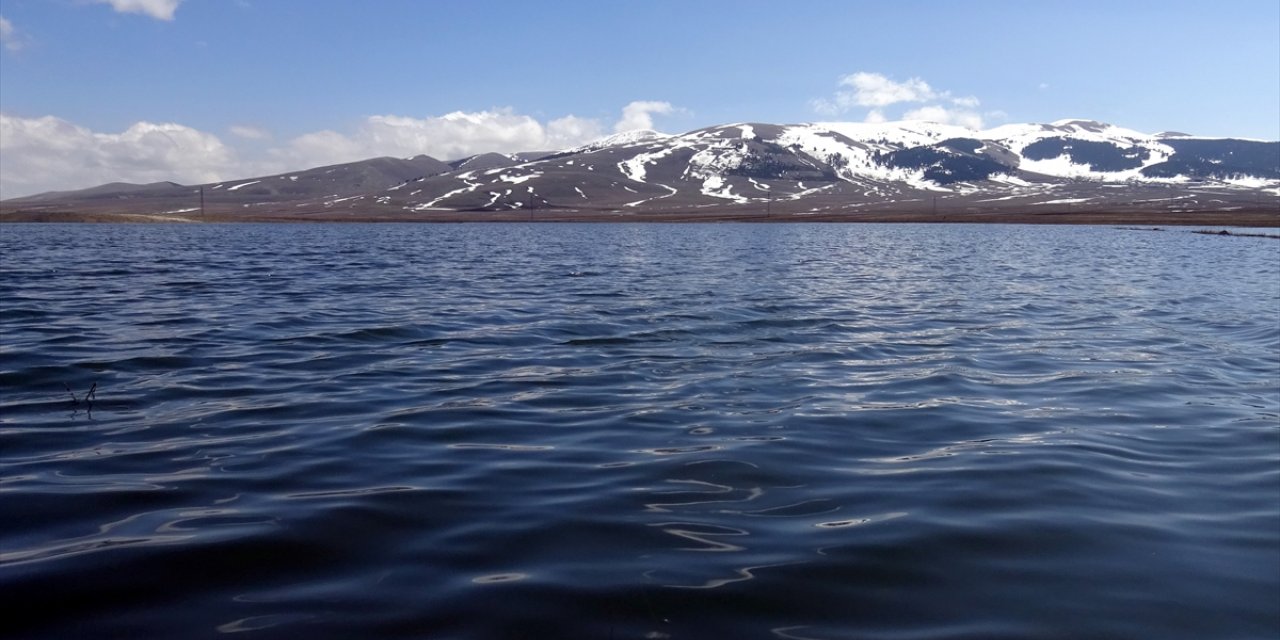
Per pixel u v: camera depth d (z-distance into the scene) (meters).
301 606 6.93
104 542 8.17
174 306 27.66
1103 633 6.77
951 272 47.38
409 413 13.63
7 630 6.47
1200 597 7.40
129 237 94.75
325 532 8.50
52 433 12.23
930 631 6.75
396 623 6.67
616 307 28.16
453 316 25.58
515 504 9.44
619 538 8.48
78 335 21.23
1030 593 7.43
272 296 31.14
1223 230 117.50
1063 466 11.09
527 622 6.74
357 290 33.81
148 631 6.49
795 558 8.03
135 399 14.44
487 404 14.32
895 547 8.33
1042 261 58.28
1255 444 12.30
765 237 104.62
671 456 11.35
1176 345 21.58
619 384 16.03
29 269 44.22
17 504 9.22
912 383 16.42
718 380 16.47
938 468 10.95
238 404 14.16
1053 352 20.28
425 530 8.64
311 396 14.81
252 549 8.05
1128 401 15.11
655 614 6.93
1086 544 8.48
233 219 199.12
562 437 12.30
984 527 8.89
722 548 8.27
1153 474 10.84
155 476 10.29
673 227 153.75
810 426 13.03
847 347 20.55
